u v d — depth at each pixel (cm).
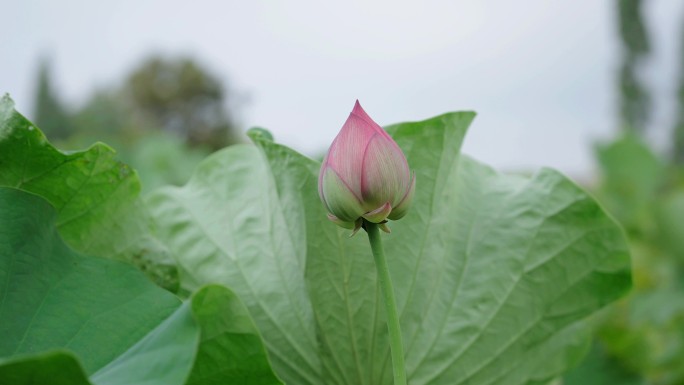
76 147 461
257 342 67
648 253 332
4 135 80
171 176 377
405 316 94
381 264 73
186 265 106
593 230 104
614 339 201
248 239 104
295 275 97
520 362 103
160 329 66
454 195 101
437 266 97
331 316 93
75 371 53
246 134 92
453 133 93
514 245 103
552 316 103
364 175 71
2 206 75
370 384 94
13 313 72
